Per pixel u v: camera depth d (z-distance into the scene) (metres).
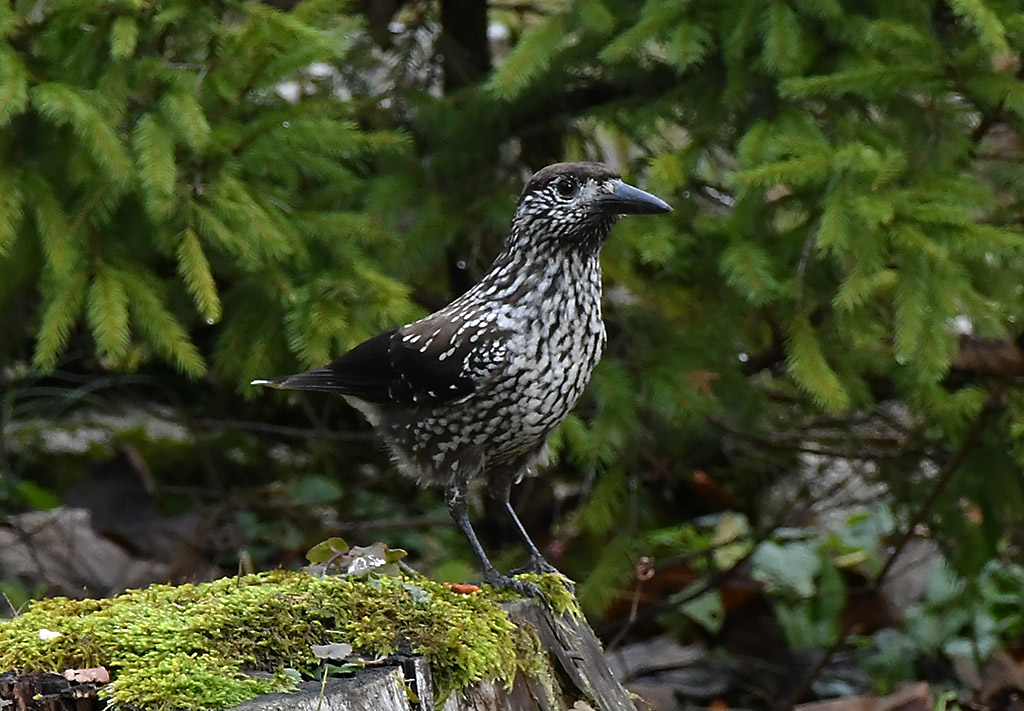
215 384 13.45
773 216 9.70
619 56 9.12
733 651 11.91
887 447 12.03
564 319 8.00
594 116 10.59
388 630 6.29
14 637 5.83
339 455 13.88
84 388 12.77
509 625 6.93
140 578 11.66
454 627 6.51
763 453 12.35
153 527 12.63
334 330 8.97
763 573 12.14
